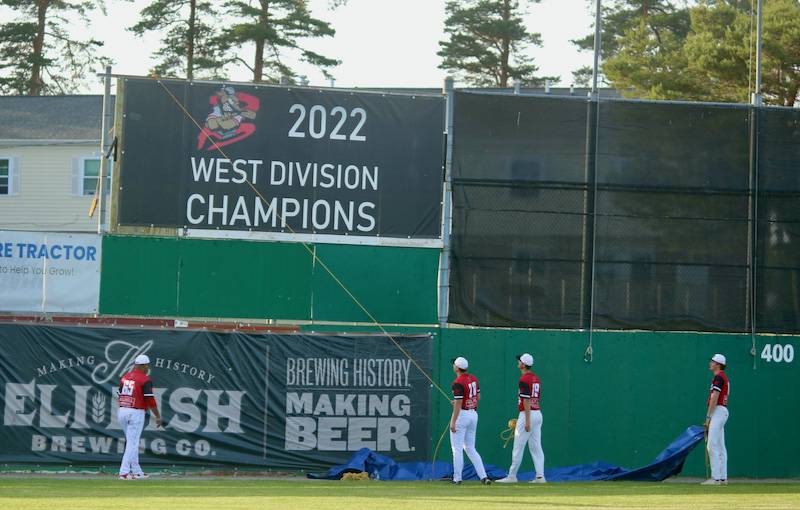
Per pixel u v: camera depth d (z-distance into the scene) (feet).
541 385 243.40
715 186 251.80
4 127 463.42
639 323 247.50
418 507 159.63
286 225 240.73
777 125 254.68
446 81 246.47
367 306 241.35
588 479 233.35
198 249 237.66
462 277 243.60
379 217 243.40
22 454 225.97
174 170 238.07
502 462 240.12
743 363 250.16
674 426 246.68
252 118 241.35
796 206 254.27
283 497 176.76
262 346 235.20
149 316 234.99
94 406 228.84
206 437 231.30
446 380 240.73
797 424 250.57
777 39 445.37
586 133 249.14
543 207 247.09
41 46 612.70
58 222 453.99
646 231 249.34
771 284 252.21
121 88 237.25
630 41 546.67
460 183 245.24
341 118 243.81
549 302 245.65
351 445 235.81
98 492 182.09
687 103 251.80
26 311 231.50
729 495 195.42
